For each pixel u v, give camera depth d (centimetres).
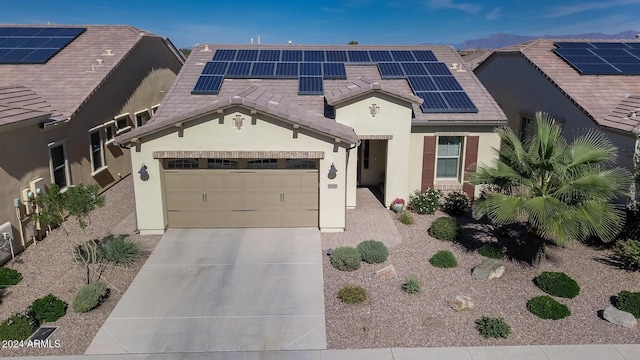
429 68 2070
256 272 1283
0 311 1107
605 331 1022
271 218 1575
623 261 1339
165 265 1323
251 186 1547
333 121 1691
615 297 1160
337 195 1528
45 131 1577
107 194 2005
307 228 1582
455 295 1169
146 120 2534
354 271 1289
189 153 1474
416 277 1253
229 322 1057
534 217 1202
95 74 1997
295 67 2069
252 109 1432
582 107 1694
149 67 2550
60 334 1016
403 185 1775
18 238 1423
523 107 2169
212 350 965
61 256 1400
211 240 1484
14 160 1408
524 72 2152
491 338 997
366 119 1705
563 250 1430
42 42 2228
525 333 1016
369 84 1692
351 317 1075
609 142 1492
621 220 1332
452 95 1877
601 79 1880
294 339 998
